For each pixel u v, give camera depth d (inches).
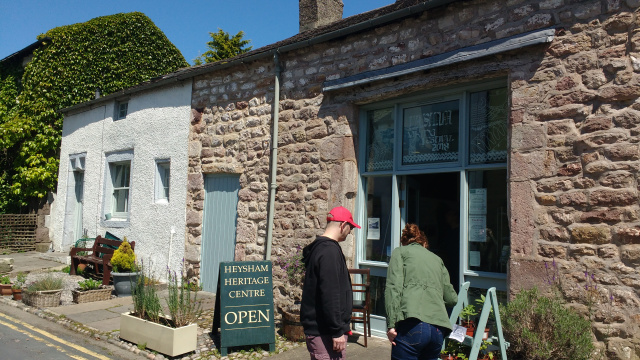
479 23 205.9
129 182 398.6
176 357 193.5
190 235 327.6
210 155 320.8
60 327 234.2
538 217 181.0
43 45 546.0
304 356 197.3
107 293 291.0
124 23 575.2
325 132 255.9
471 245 206.7
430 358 135.3
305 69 270.8
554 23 185.8
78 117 468.8
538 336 157.2
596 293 165.9
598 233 168.2
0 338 211.9
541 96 184.9
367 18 273.6
